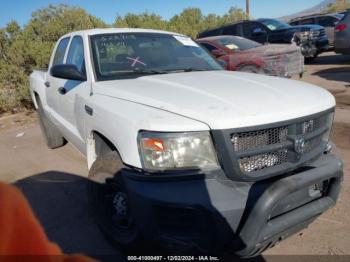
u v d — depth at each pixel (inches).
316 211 103.9
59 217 148.5
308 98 109.0
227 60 350.9
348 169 172.7
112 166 110.4
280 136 97.1
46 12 470.6
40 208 157.5
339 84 392.2
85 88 140.3
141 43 163.2
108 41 156.3
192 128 91.2
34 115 369.4
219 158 91.6
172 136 91.7
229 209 88.0
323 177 101.6
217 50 365.7
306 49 564.7
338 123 248.2
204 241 89.8
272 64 334.6
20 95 382.0
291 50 346.3
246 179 91.7
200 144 91.7
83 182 185.0
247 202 89.9
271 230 92.2
